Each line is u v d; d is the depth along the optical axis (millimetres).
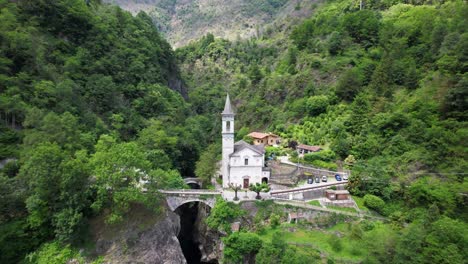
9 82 65938
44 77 75875
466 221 53688
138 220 57219
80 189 53219
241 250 53562
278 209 61688
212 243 64750
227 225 59625
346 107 91875
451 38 82938
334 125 86312
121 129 89062
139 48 123000
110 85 93500
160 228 58031
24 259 49469
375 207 61500
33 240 51156
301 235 57344
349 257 50969
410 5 127375
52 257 49750
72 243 52031
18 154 57188
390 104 81750
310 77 111125
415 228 48781
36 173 49438
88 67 93875
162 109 109125
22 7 86875
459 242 44812
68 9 96625
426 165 64375
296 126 97250
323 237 56781
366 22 114625
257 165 71500
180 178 73312
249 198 63281
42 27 89562
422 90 78312
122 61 109062
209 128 120938
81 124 74250
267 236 57125
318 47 124625
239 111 130125
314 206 61219
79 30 99688
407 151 69062
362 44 113875
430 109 72125
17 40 72750
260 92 126625
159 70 128000
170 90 126125
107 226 55031
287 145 91625
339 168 76188
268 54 184500
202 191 65438
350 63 106500
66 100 75750
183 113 119062
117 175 53000
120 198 52875
